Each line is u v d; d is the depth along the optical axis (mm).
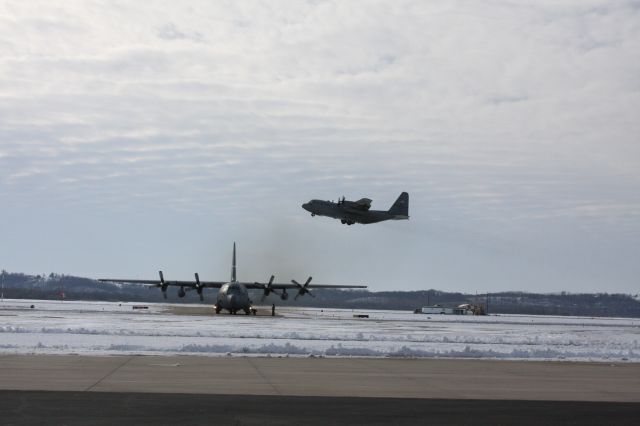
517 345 37938
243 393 17578
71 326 46844
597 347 37500
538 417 14867
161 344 32094
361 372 23000
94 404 15398
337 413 14984
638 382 21781
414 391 18719
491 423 14117
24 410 14531
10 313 75875
